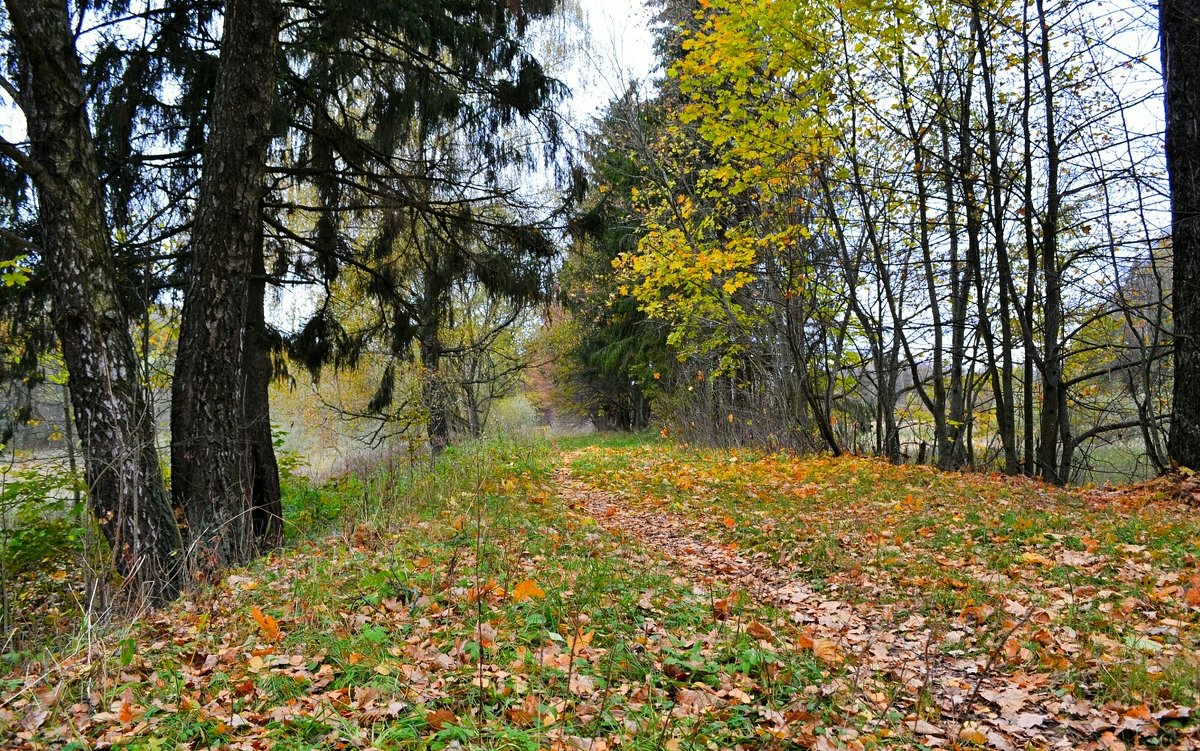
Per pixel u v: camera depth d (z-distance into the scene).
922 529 7.13
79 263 6.79
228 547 7.17
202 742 3.21
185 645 4.45
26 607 7.43
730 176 12.39
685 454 15.44
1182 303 9.38
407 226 10.80
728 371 18.27
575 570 5.60
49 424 10.86
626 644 4.07
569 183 11.50
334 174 9.98
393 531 7.13
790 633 4.50
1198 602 4.60
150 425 6.92
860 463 12.25
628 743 2.96
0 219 8.52
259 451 9.51
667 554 6.82
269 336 10.20
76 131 6.86
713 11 10.80
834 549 6.56
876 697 3.65
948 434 14.13
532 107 11.17
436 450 15.98
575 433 40.56
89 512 6.16
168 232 9.47
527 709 3.22
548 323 13.30
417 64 10.41
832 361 16.19
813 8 9.95
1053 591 5.16
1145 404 10.95
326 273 10.64
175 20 9.16
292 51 9.91
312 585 5.14
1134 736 3.27
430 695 3.45
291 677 3.73
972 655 4.29
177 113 9.23
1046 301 11.54
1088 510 7.78
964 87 12.06
